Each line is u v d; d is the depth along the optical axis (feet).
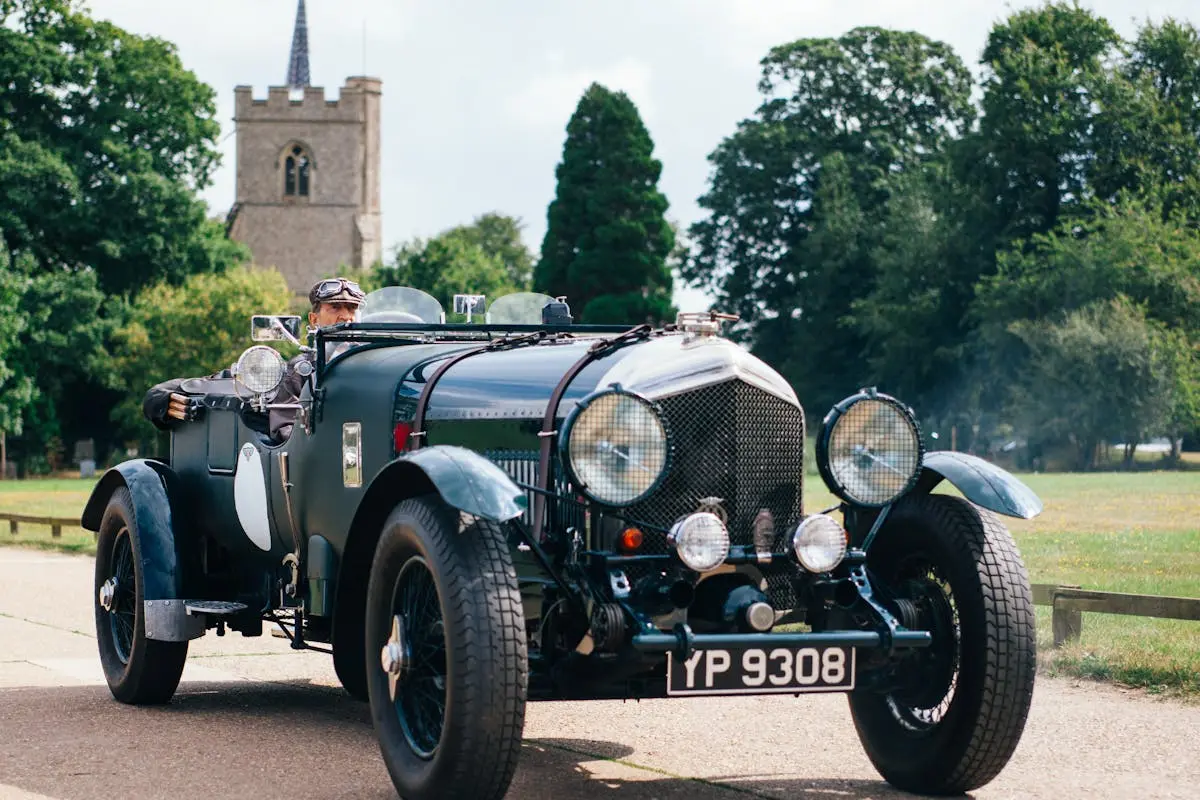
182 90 186.60
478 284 215.31
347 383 19.44
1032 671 15.88
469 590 14.39
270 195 280.10
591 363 16.43
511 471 16.63
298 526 20.53
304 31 387.55
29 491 136.15
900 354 178.29
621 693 15.55
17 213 176.04
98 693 24.02
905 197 187.83
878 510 16.44
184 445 23.86
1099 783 17.24
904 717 17.17
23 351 179.93
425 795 14.82
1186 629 28.78
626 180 219.41
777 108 218.18
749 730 20.68
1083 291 154.71
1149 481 111.24
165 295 179.83
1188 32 174.81
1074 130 167.84
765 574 15.80
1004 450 171.32
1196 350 151.33
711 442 15.60
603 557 14.98
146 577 21.91
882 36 214.69
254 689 24.63
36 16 183.11
